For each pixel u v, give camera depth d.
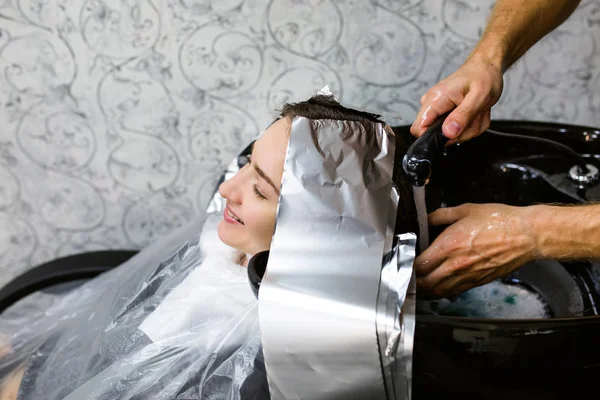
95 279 0.88
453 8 0.92
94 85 1.00
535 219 0.57
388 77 0.99
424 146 0.59
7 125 1.04
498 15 0.78
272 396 0.54
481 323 0.49
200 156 1.08
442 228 0.70
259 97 1.01
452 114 0.64
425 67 0.98
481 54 0.73
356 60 0.97
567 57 0.96
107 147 1.06
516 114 1.03
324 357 0.50
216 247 0.77
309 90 1.00
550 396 0.53
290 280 0.52
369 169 0.60
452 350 0.50
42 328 0.84
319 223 0.56
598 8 0.92
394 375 0.50
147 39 0.95
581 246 0.56
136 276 0.81
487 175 0.82
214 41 0.95
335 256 0.54
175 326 0.67
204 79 0.99
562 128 0.84
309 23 0.93
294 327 0.50
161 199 1.13
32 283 0.93
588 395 0.54
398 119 0.78
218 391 0.61
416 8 0.92
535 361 0.50
